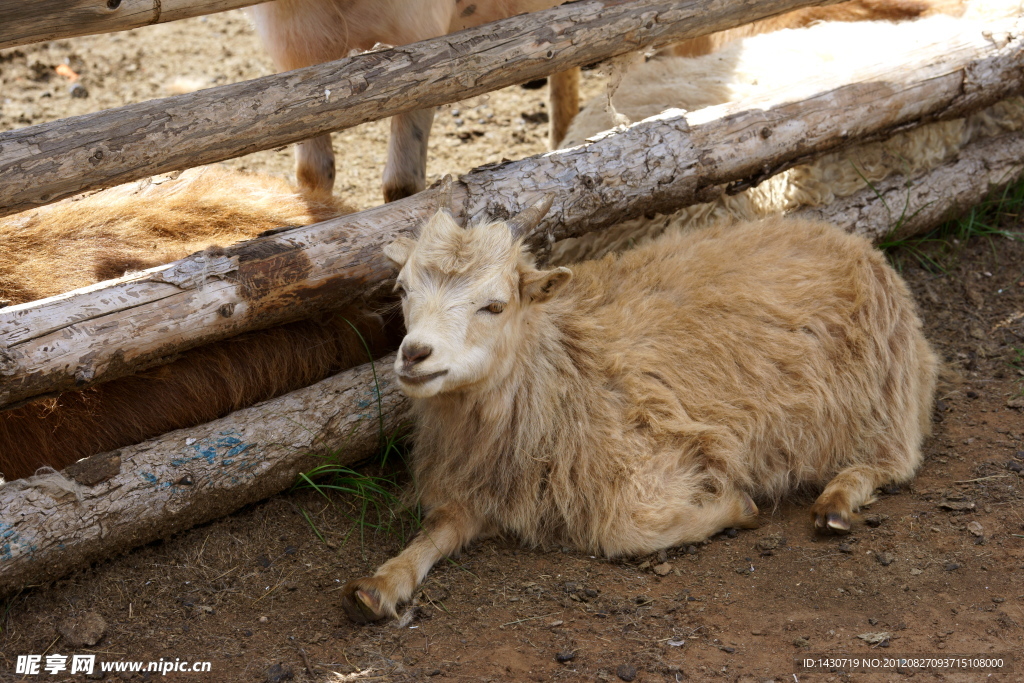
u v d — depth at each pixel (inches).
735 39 147.3
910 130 136.9
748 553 115.1
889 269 124.8
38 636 110.9
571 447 116.5
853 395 121.3
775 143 128.3
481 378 113.8
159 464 115.0
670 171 125.3
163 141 112.6
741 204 136.0
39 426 117.1
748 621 109.7
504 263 113.0
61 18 108.5
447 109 166.9
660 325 120.0
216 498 116.4
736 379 119.3
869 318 122.1
